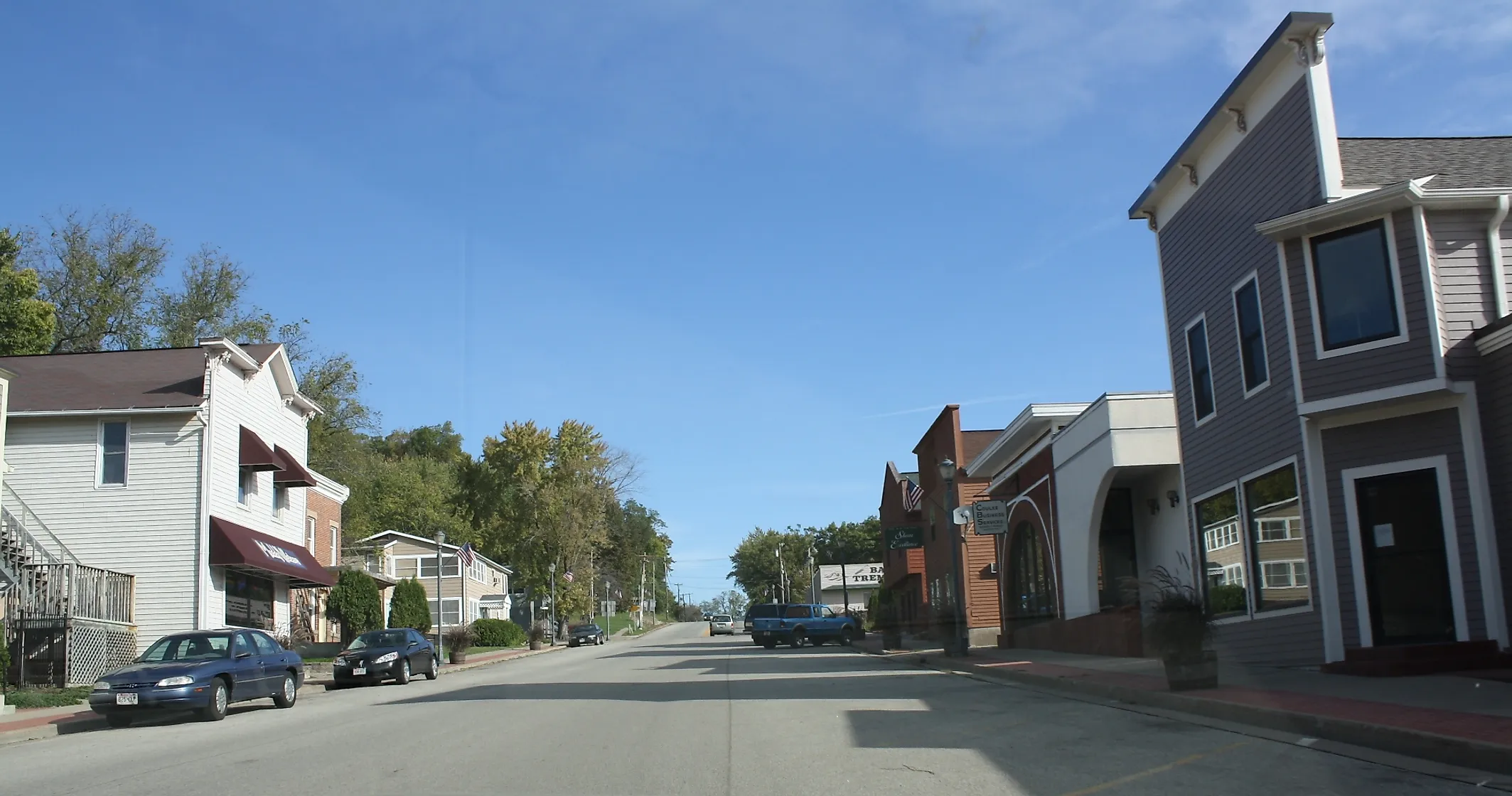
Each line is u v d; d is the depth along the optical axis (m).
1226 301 19.00
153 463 28.69
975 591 41.62
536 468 71.94
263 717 18.14
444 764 10.90
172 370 31.31
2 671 19.78
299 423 35.38
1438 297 15.02
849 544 119.06
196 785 10.07
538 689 21.53
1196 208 20.25
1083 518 25.88
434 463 98.25
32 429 28.75
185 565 28.19
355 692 25.30
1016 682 19.98
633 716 15.19
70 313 51.06
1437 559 15.10
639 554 106.69
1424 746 9.39
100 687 17.34
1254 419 18.06
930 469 47.62
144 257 52.66
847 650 42.56
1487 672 13.79
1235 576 19.17
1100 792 8.60
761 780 9.57
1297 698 12.73
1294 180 16.66
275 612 33.75
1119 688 15.57
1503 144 18.20
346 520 70.12
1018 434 33.16
